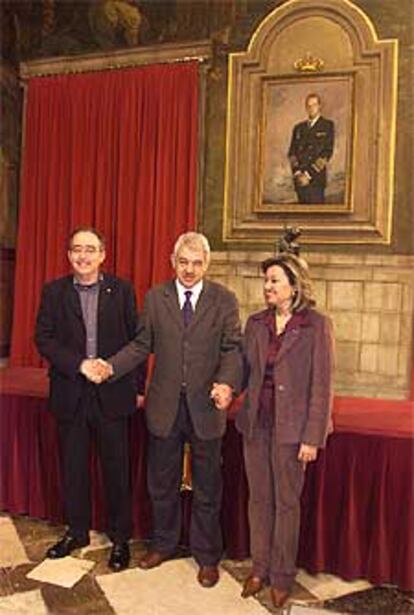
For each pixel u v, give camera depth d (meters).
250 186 5.22
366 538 2.84
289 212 5.10
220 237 5.33
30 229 5.74
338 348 5.01
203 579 2.78
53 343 2.83
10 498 3.47
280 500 2.54
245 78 5.20
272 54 5.13
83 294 2.89
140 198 5.36
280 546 2.56
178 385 2.69
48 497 3.39
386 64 4.83
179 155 5.28
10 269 5.88
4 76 5.61
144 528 3.21
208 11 5.27
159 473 2.82
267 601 2.63
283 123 5.11
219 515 2.88
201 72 5.27
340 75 4.94
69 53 5.63
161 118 5.32
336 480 2.86
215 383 2.65
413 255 4.83
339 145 4.96
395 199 4.86
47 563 2.95
